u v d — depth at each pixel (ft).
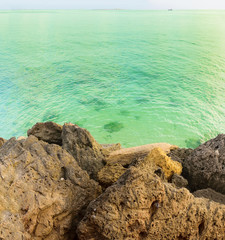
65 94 92.79
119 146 33.19
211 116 77.71
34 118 75.51
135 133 69.00
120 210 13.19
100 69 124.26
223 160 19.58
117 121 74.79
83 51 162.61
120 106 84.28
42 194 14.61
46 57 146.41
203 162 20.31
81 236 13.32
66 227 14.82
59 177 16.29
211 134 68.39
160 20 374.02
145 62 136.87
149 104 86.07
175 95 93.66
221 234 14.14
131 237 12.98
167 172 20.34
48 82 104.73
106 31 248.11
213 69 124.98
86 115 78.18
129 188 13.50
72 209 15.34
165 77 113.60
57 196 14.96
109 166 22.13
